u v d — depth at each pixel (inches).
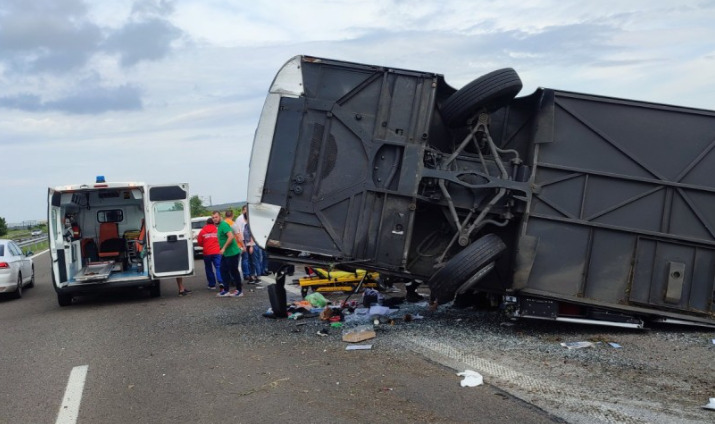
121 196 670.5
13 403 249.0
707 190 336.8
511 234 354.9
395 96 343.6
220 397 241.0
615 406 213.0
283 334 354.3
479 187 331.6
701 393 229.3
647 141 341.1
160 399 243.6
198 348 332.5
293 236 344.5
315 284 509.4
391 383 247.1
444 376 255.3
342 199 342.0
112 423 218.2
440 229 354.3
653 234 337.4
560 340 322.0
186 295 598.2
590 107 343.9
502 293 358.9
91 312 515.2
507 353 293.3
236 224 656.4
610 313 339.0
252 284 653.9
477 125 343.6
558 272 339.6
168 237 584.4
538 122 343.9
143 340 367.9
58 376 289.9
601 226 338.3
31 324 462.9
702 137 339.9
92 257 651.5
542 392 230.7
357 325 370.3
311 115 346.3
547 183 340.8
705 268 337.7
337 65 346.9
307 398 232.8
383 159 342.3
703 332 339.9
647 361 277.6
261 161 345.7
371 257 339.0
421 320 378.6
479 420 202.1
